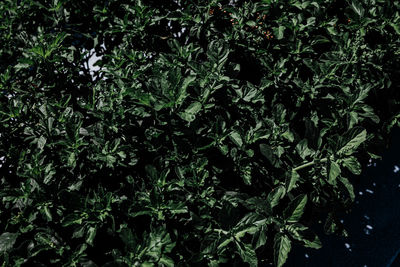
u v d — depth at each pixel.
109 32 2.74
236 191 2.27
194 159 2.06
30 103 2.38
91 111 2.07
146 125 2.19
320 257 3.38
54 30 3.00
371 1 2.53
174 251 1.94
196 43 2.57
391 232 3.44
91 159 2.00
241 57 2.57
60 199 1.70
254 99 2.18
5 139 2.25
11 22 2.86
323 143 2.49
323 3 2.69
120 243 1.99
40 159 1.96
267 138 2.23
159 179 1.90
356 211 3.65
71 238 1.83
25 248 1.76
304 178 2.15
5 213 2.00
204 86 2.06
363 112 2.47
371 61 2.47
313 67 2.37
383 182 3.81
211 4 2.42
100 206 1.76
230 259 2.12
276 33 2.35
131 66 2.42
